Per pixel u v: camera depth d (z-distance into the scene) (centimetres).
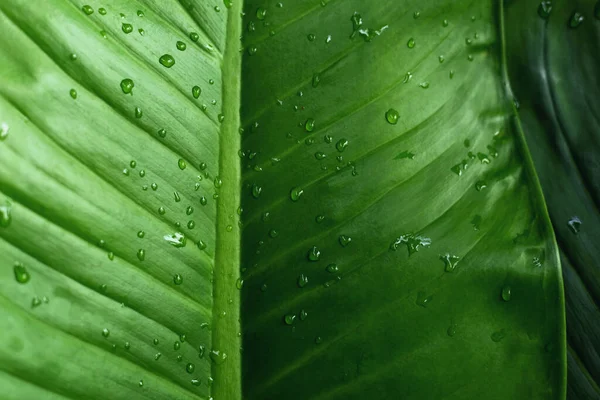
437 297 38
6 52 35
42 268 35
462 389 38
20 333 34
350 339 38
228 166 38
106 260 36
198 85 38
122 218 36
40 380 34
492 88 39
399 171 39
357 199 38
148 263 37
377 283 38
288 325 38
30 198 35
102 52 36
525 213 38
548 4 43
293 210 38
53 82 35
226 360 38
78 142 36
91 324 35
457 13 39
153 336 37
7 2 35
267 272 38
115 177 36
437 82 39
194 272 38
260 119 39
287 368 38
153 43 37
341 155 39
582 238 43
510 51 44
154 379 37
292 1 39
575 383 43
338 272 38
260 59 39
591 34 43
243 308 38
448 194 39
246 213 38
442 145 39
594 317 43
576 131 43
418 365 38
